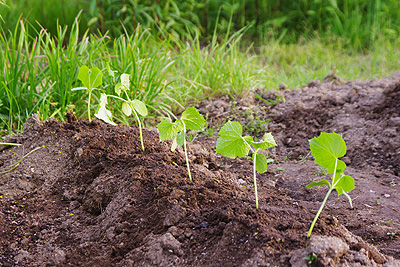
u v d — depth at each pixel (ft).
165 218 6.95
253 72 17.17
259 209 6.81
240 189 8.16
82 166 8.48
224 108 14.42
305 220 6.64
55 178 8.39
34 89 12.22
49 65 12.59
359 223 8.05
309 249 5.79
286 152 11.88
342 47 22.31
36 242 7.00
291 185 9.81
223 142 7.12
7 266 6.48
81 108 12.36
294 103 14.15
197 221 6.84
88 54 13.29
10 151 9.03
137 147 9.01
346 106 13.57
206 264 6.19
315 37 23.35
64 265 6.57
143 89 13.69
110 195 7.77
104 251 6.81
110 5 21.70
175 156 8.80
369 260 5.99
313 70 19.62
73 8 22.84
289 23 24.71
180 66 15.62
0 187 8.01
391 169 10.58
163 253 6.43
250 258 5.98
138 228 7.01
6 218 7.38
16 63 12.06
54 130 9.29
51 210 7.75
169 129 7.85
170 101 14.51
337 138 6.34
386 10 23.58
